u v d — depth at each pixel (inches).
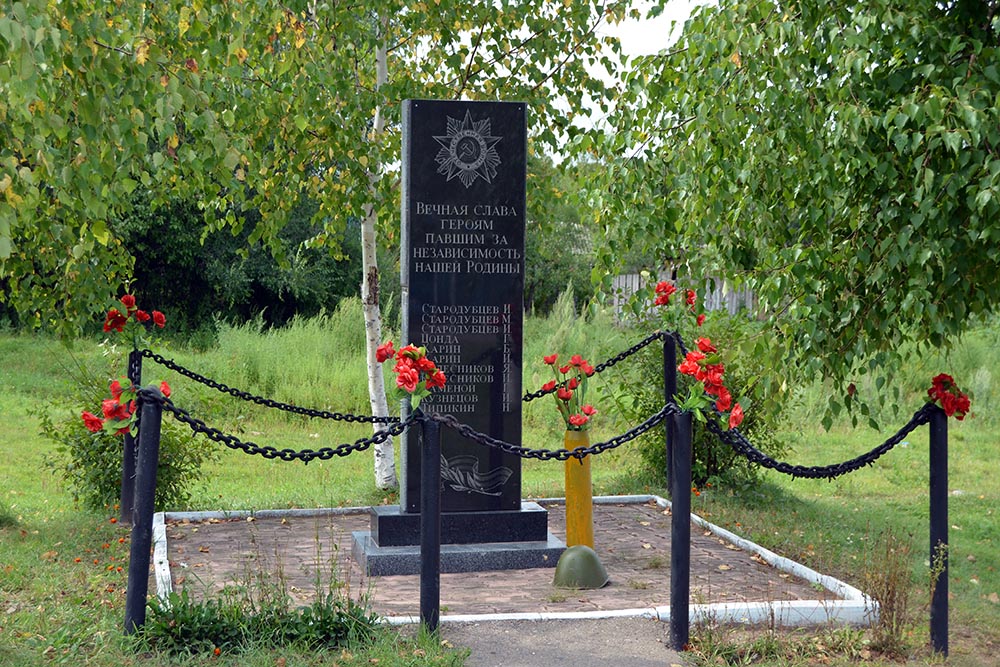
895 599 229.5
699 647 214.1
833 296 200.2
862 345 201.5
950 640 236.5
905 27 189.5
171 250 1021.2
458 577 281.6
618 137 227.8
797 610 236.5
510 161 300.2
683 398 224.2
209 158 253.1
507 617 231.5
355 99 370.0
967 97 177.8
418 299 296.4
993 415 625.9
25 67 158.6
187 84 217.0
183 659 198.8
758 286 220.1
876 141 195.3
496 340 300.5
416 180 295.3
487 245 299.9
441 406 297.4
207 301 1079.6
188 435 376.5
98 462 360.2
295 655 200.4
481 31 397.1
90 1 230.8
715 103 203.5
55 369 749.3
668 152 223.8
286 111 346.6
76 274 299.4
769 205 215.2
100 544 308.5
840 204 204.4
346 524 351.6
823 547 323.3
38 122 190.1
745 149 210.8
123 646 200.7
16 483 432.1
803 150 204.7
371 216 414.6
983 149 182.5
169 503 368.2
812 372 200.5
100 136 207.6
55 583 257.6
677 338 376.8
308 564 292.0
